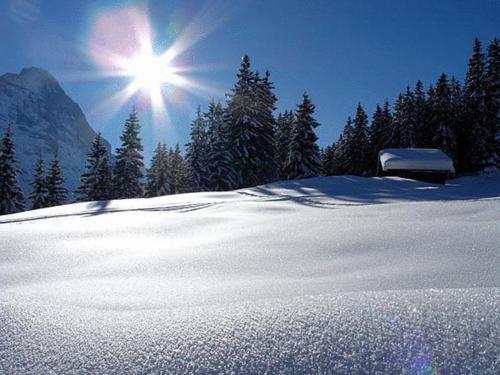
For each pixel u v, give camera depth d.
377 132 49.91
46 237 6.30
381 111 50.06
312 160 35.72
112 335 1.47
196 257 4.14
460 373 1.11
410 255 3.50
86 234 6.59
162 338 1.41
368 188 17.88
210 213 9.49
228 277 3.26
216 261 3.94
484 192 14.98
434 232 4.29
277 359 1.23
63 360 1.34
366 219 5.98
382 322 1.38
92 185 36.69
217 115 40.03
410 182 20.41
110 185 37.16
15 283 3.39
